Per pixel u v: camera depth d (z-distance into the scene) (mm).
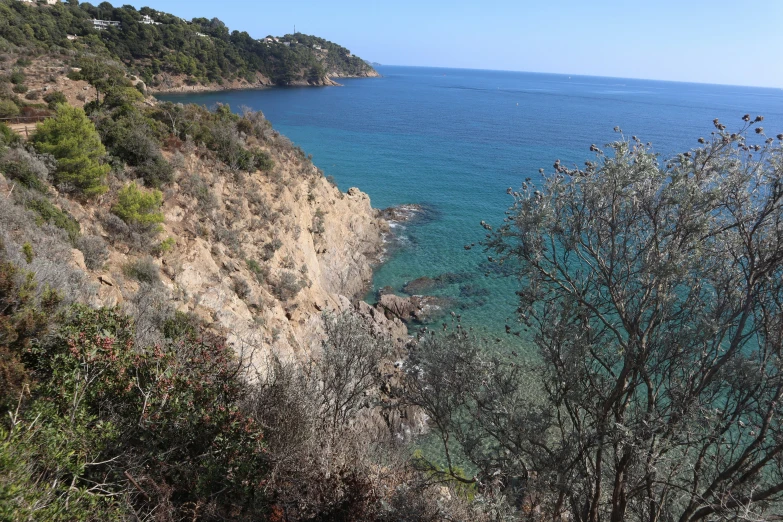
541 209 7410
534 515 8320
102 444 6727
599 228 7707
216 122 34281
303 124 115688
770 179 6695
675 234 7000
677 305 8172
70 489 5754
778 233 6547
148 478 6648
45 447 6059
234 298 23078
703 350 7125
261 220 30109
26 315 8086
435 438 19844
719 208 7312
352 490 7723
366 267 40906
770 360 6699
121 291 17219
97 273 17219
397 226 51312
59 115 21891
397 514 7734
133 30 142500
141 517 6324
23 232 14922
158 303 17609
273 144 38875
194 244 23938
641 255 7383
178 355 9219
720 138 6922
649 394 7199
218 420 7797
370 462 9812
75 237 17969
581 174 7746
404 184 67250
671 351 7168
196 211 26359
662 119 147500
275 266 28875
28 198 17656
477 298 35812
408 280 40125
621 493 7234
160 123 30312
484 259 43375
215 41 180875
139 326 12273
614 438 6617
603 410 7301
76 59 61438
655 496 8117
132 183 22406
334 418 10094
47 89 43594
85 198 21375
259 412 9062
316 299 29312
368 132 110188
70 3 140250
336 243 39844
